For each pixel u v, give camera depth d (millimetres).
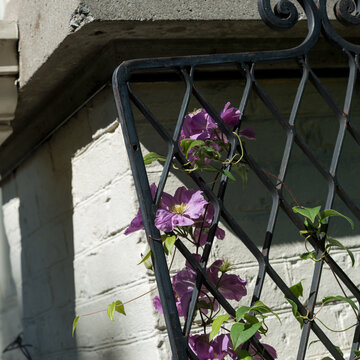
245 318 1354
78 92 2039
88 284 2139
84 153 2096
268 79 2010
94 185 2047
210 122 1524
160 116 1871
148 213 1343
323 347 1938
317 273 1515
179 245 1366
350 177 2096
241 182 1939
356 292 1551
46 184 2445
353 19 1701
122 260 1914
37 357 2652
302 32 1976
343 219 2057
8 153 2740
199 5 1744
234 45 1937
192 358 1329
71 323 2287
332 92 2137
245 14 1797
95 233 2068
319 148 2076
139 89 1860
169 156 1387
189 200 1417
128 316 1896
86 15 1645
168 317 1318
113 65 1797
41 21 1877
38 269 2592
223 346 1445
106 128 1927
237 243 1896
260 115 2014
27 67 2014
